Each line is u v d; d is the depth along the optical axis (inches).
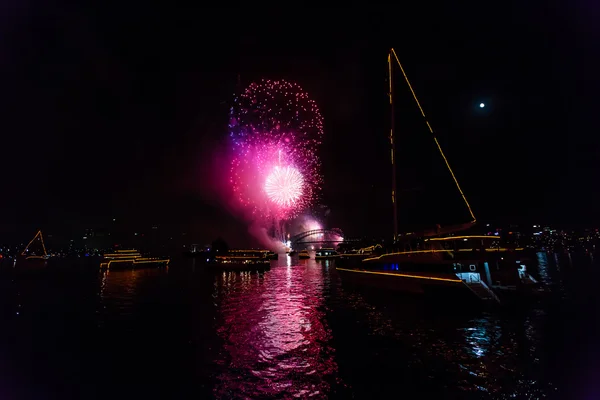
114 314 1321.4
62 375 682.8
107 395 593.0
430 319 1062.4
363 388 587.5
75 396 590.9
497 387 576.4
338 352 778.8
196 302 1598.2
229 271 3860.7
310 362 719.1
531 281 1301.7
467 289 1144.8
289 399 554.3
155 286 2407.7
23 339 955.3
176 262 7126.0
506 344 797.2
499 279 1244.5
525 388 569.0
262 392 582.6
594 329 909.2
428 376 630.5
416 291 1364.4
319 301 1505.9
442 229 1437.0
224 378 647.1
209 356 776.3
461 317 1072.2
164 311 1365.7
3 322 1195.9
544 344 793.6
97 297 1846.7
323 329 991.0
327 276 2869.1
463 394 554.9
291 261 6171.3
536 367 657.6
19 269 4977.9
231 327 1052.5
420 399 543.8
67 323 1167.6
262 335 945.5
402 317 1105.4
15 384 639.8
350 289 1891.0
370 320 1083.9
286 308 1360.7
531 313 1098.1
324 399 551.5
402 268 1441.9
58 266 5959.6
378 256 1646.2
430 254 1294.3
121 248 4913.9
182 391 597.9
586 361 685.3
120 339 942.4
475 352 748.6
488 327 944.9
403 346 808.3
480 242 1270.9
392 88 1738.4
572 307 1178.6
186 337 947.3
